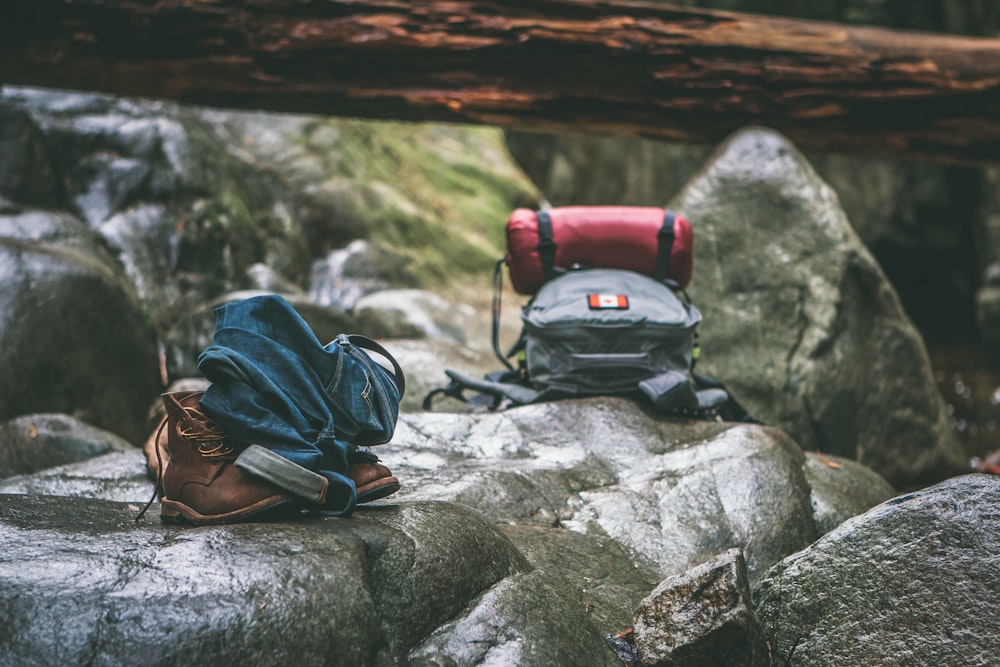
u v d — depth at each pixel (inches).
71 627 80.6
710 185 226.4
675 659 101.5
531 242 180.5
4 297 209.0
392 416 111.7
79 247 253.1
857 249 218.5
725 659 100.4
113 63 235.1
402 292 297.0
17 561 86.9
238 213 309.9
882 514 107.1
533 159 606.9
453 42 239.5
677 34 247.0
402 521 102.3
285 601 84.4
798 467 148.4
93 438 172.2
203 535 92.0
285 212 336.5
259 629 82.3
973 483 105.7
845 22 525.3
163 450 136.3
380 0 237.9
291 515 101.3
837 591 105.7
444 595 97.2
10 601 82.0
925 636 98.7
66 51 232.5
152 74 238.4
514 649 94.3
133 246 279.6
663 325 166.6
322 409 103.7
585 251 180.7
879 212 521.3
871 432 213.6
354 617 87.0
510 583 103.0
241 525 95.7
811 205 221.8
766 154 229.5
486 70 243.6
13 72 235.3
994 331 438.9
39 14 229.1
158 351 259.0
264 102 245.6
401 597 94.5
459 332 282.5
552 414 159.3
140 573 85.7
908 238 522.9
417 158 444.8
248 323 104.8
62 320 215.6
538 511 131.8
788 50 250.2
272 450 99.6
